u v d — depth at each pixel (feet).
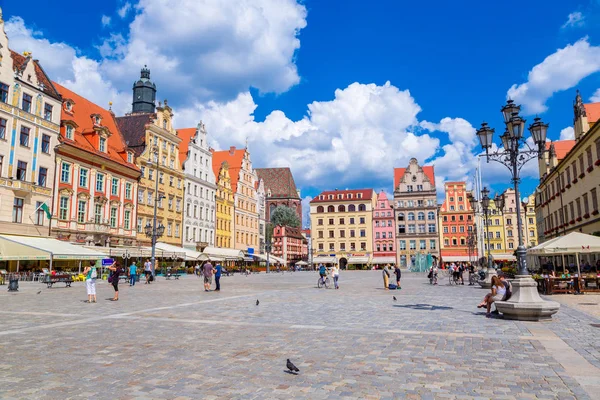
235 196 303.89
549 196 193.57
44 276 124.98
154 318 49.03
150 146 213.05
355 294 86.79
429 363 27.99
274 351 31.50
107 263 157.58
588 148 128.57
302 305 63.87
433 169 393.70
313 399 21.04
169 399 20.98
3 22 140.46
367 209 399.85
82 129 179.63
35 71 152.66
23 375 24.99
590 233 133.08
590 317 49.44
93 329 41.19
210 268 98.32
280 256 424.46
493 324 44.34
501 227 349.82
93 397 21.21
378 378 24.57
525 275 48.80
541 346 33.17
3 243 128.36
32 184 145.48
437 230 373.40
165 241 221.87
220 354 30.50
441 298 76.74
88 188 171.83
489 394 21.79
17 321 46.62
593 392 22.02
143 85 258.98
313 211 410.31
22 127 144.87
